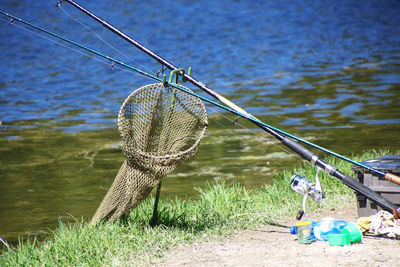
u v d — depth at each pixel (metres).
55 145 11.73
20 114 15.14
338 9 43.12
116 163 10.30
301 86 18.36
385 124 12.60
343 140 11.28
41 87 19.58
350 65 22.56
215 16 38.97
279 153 10.58
